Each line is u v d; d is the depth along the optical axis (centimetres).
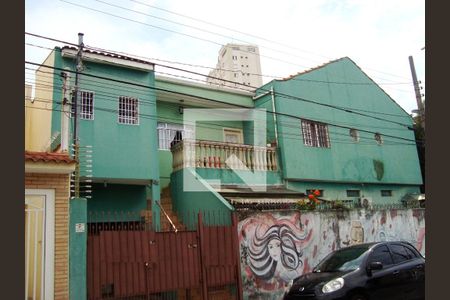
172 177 1505
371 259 865
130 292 912
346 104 1945
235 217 1095
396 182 2061
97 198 1355
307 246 1223
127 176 1312
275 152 1636
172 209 1484
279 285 1130
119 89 1363
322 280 815
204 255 1021
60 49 1280
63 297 805
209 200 1272
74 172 914
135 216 1387
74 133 1088
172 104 1631
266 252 1130
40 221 817
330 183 1806
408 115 2264
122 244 927
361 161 1930
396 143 2138
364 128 1995
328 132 1831
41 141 1345
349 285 795
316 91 1838
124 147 1330
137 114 1386
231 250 1062
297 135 1705
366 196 1934
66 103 1007
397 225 1496
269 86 1733
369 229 1400
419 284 884
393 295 841
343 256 905
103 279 891
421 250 1557
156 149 1394
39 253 819
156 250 964
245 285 1071
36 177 812
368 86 2083
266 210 1164
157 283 951
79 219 855
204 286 1002
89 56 1305
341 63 1991
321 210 1291
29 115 1520
